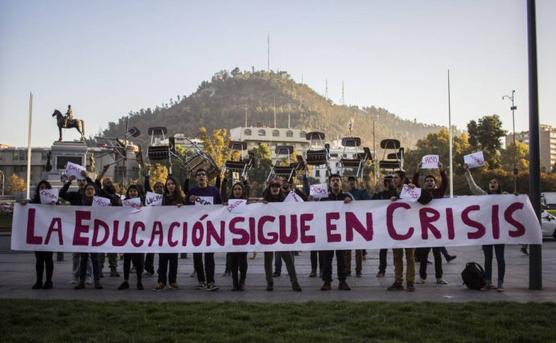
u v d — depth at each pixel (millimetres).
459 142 80062
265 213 10742
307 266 14844
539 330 6648
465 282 10305
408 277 10234
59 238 10938
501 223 10328
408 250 10383
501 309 7797
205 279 11297
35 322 7332
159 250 10766
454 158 73312
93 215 11055
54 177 39219
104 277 12938
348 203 10641
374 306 8156
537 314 7492
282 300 9164
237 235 10695
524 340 6281
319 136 28562
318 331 6715
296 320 7332
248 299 9344
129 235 10922
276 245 10570
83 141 41719
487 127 69688
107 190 13109
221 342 6297
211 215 10836
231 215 10797
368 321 7195
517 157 87750
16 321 7359
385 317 7418
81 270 10906
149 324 7160
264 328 6906
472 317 7328
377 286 10883
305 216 10664
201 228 10789
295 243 10555
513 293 9742
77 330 6906
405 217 10531
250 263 15789
